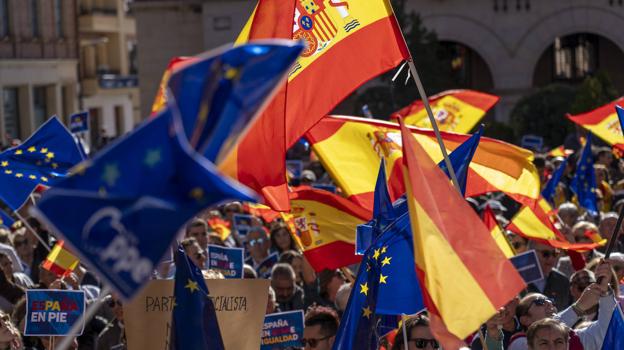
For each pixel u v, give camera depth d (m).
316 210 23.11
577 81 131.50
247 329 16.64
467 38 123.81
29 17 131.25
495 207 34.78
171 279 16.03
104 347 21.61
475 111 37.84
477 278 13.61
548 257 27.38
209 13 126.81
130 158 9.92
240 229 36.66
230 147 10.37
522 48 122.94
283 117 17.98
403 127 13.95
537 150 66.06
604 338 18.88
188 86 10.26
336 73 19.47
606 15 120.81
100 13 163.88
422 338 17.16
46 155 26.22
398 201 17.48
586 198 40.56
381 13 19.45
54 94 138.38
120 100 167.12
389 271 16.91
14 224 39.03
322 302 26.58
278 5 18.91
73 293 19.44
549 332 17.02
